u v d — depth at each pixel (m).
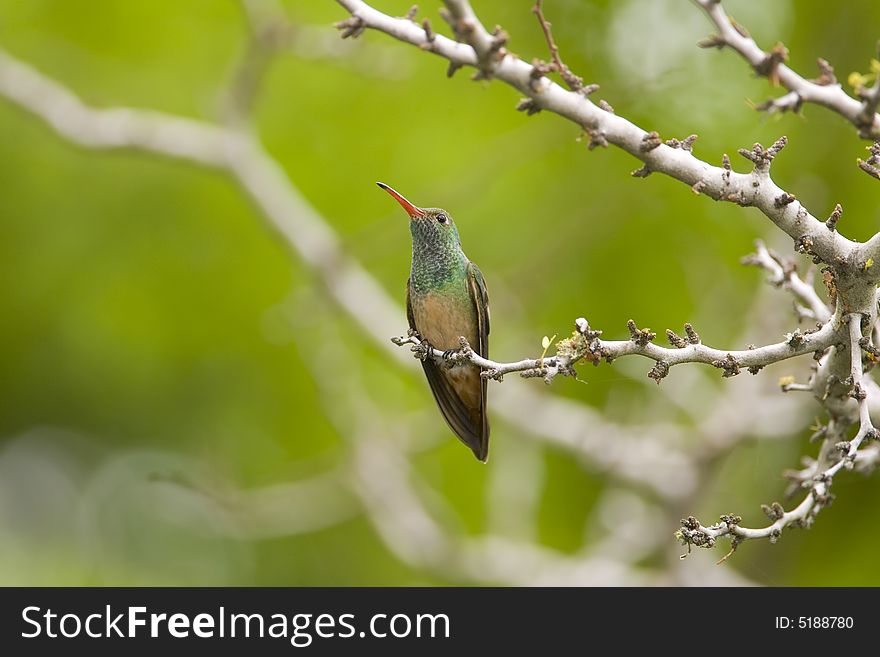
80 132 13.41
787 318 12.08
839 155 13.95
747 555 13.88
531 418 12.75
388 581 15.30
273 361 14.96
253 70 12.97
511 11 14.62
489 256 14.75
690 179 5.34
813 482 5.35
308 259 13.12
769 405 12.21
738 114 13.87
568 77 5.16
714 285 13.69
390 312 13.21
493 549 12.99
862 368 5.69
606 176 14.96
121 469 15.36
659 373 5.38
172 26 15.05
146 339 14.59
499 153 14.07
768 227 13.10
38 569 14.66
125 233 14.87
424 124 15.02
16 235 14.73
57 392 14.98
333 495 14.83
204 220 15.09
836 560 13.87
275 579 15.41
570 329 14.15
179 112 15.52
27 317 14.77
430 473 14.75
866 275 5.40
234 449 14.94
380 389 15.11
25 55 15.19
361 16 5.00
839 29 14.33
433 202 13.90
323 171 15.09
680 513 12.55
